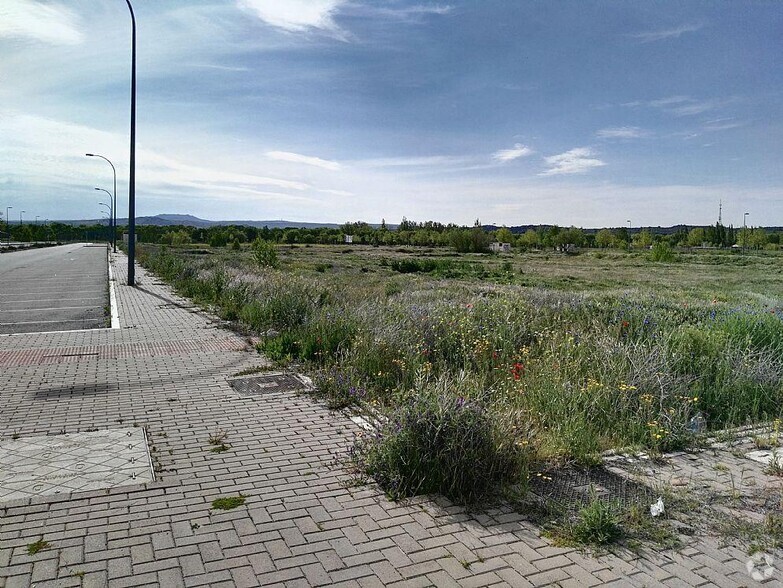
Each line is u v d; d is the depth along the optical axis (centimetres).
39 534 379
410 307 1138
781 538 380
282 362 881
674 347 835
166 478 470
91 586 323
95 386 759
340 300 1345
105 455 519
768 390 705
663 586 327
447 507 424
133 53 2102
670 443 546
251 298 1471
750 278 4050
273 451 534
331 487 457
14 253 6222
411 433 465
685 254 8631
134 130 2238
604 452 532
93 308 1645
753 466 505
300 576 335
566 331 961
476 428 460
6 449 532
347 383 730
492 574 338
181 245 8600
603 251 10406
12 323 1348
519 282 3266
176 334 1174
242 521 400
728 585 329
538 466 490
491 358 828
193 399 701
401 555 358
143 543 370
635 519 402
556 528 391
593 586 327
